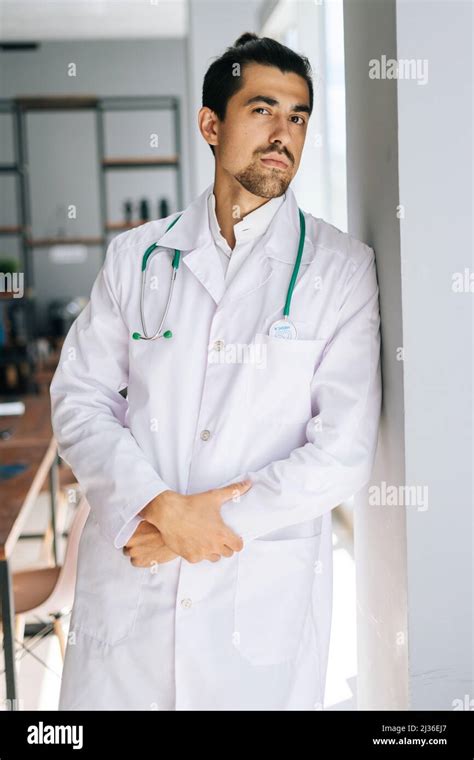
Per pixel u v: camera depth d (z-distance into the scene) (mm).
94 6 6340
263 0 4547
